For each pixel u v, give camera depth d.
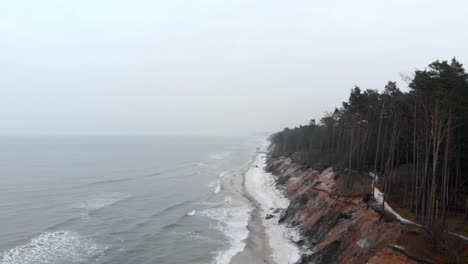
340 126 73.88
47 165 123.69
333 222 39.06
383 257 26.47
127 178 95.69
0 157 153.88
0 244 42.50
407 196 40.91
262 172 99.12
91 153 179.25
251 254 38.06
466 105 33.53
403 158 54.12
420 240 27.08
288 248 39.03
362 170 53.28
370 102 53.06
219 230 47.19
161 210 59.62
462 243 26.94
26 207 61.81
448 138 31.28
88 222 52.41
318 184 51.78
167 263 36.81
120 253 39.72
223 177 95.38
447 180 36.84
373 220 32.69
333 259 32.50
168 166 124.94
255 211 56.16
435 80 31.75
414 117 37.84
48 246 42.00
